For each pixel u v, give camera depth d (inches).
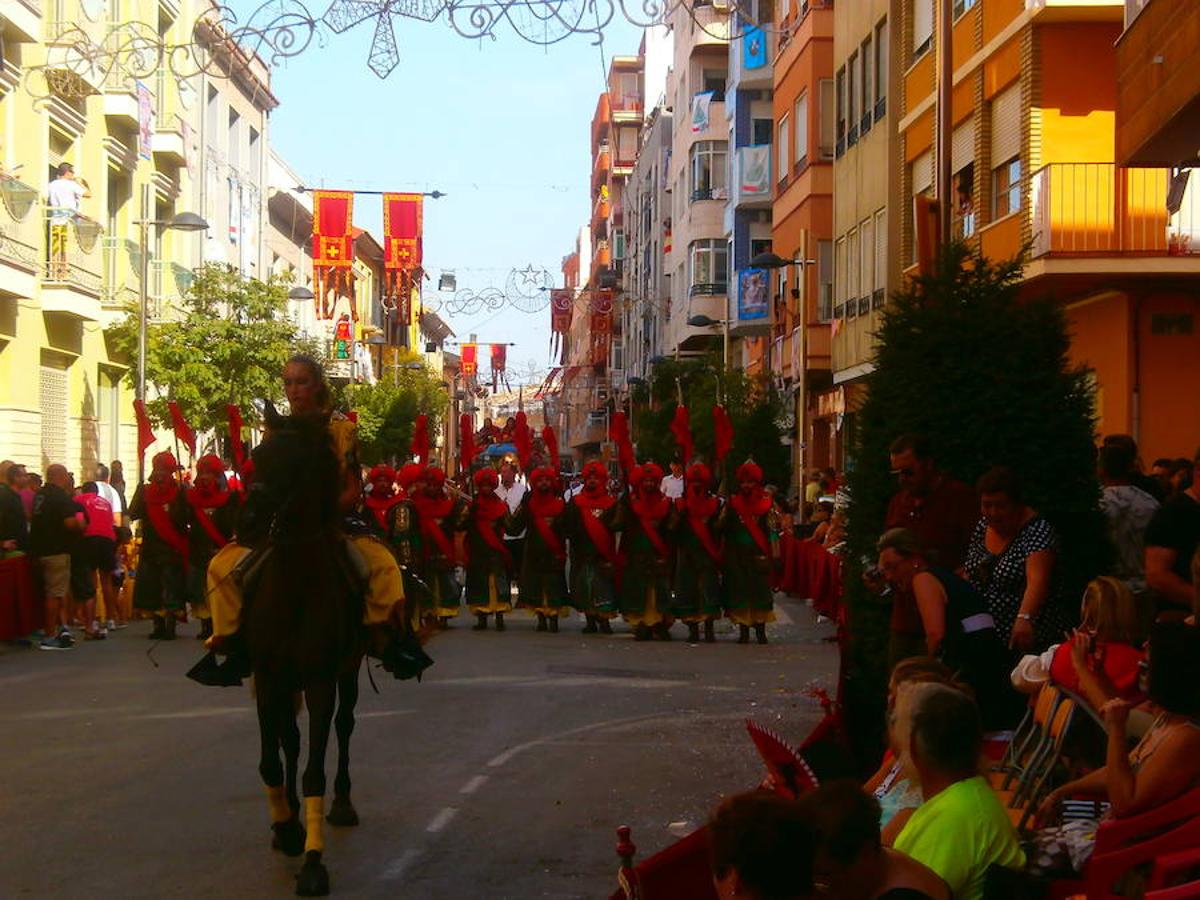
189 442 710.5
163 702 549.6
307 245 2293.3
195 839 339.9
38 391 1181.1
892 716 226.8
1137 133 569.6
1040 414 417.7
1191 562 289.4
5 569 721.6
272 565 320.8
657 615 776.3
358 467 343.0
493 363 4072.3
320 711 309.4
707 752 449.7
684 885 215.6
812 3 1432.1
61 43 920.3
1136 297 799.7
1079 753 255.9
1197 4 487.5
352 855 328.5
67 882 303.0
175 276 1430.9
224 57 1627.7
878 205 1167.0
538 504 821.2
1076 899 212.4
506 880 308.2
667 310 2581.2
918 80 1064.2
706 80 2209.6
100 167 1311.5
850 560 443.5
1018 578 334.6
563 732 485.4
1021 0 856.9
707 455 1518.2
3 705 541.6
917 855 199.6
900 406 432.1
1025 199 837.8
